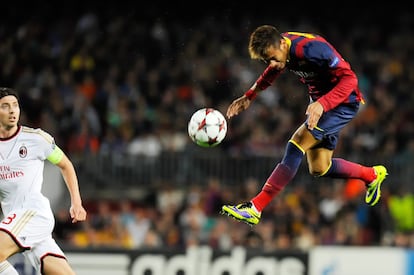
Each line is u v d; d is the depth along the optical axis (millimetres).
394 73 78812
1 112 29578
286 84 72188
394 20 86625
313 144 29141
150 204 62406
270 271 46156
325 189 60531
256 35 28078
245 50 78312
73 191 30828
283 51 28094
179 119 67062
